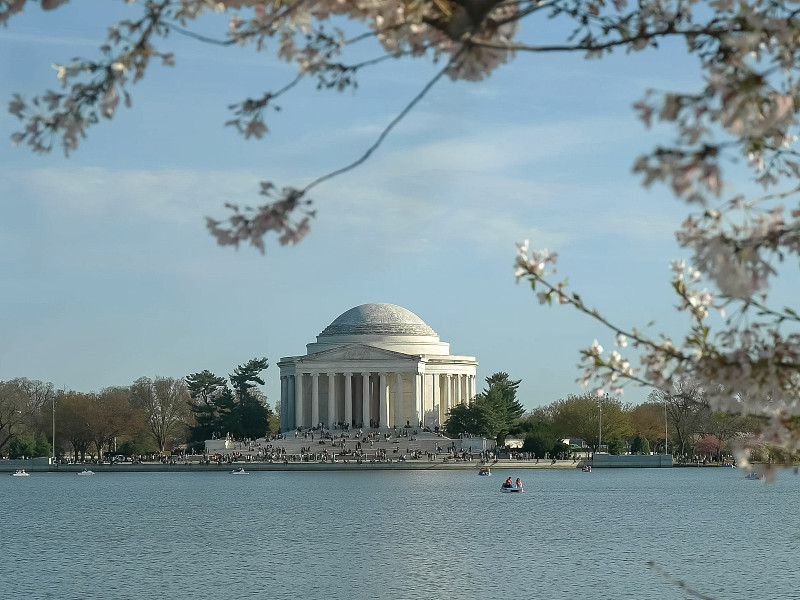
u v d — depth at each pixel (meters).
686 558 110.56
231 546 123.06
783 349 22.48
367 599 86.38
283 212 19.53
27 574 101.19
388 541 127.44
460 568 103.56
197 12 20.31
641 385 25.61
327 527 145.00
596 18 21.28
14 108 19.58
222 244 19.62
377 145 18.70
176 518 160.50
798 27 17.61
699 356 24.72
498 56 20.22
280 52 20.86
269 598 86.88
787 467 26.09
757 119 16.80
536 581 95.19
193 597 87.81
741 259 18.38
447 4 19.30
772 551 116.31
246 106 20.73
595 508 175.38
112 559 111.88
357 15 20.31
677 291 26.86
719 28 19.22
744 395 23.86
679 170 15.65
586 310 26.20
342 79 20.95
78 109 19.62
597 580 95.62
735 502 189.38
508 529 141.38
